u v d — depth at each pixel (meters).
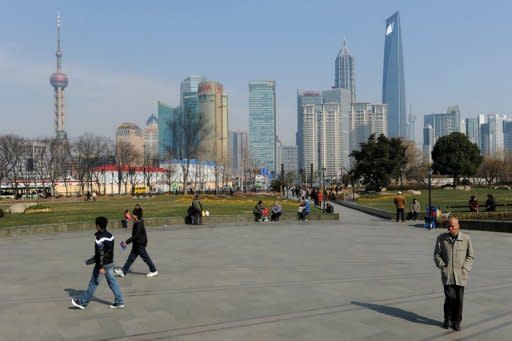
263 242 22.88
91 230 28.23
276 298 11.38
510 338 8.39
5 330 9.01
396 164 77.38
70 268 15.79
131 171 97.12
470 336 8.52
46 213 37.81
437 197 59.28
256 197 63.75
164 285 12.98
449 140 93.00
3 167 82.94
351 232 27.44
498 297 11.34
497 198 53.84
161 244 22.20
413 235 25.69
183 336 8.58
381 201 57.72
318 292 12.00
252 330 8.90
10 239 24.05
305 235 25.95
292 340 8.31
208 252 19.47
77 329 9.05
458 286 8.84
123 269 14.17
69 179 104.38
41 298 11.59
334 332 8.76
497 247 20.62
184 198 60.88
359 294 11.75
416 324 9.25
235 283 13.19
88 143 99.12
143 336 8.60
